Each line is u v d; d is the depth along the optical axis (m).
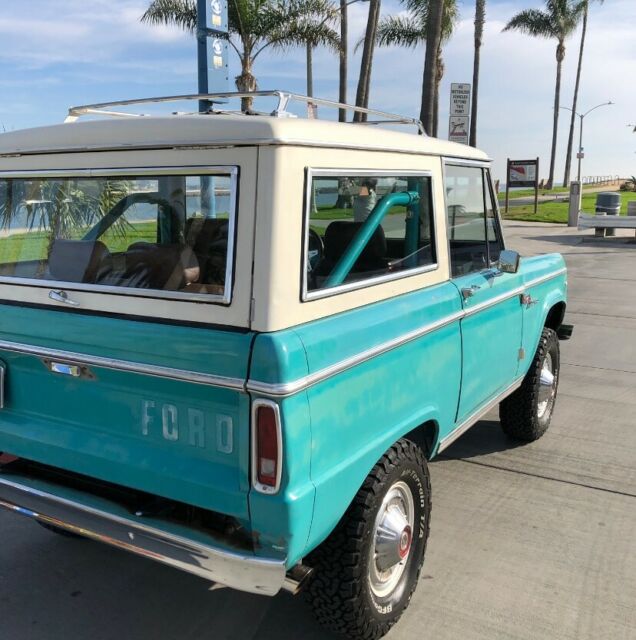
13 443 2.72
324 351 2.29
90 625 3.00
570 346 7.81
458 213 3.48
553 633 2.92
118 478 2.46
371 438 2.61
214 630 2.97
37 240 2.87
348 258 2.64
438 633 2.91
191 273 2.42
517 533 3.72
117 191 2.71
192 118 2.37
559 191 50.12
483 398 3.80
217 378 2.20
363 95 17.80
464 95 9.04
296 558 2.26
